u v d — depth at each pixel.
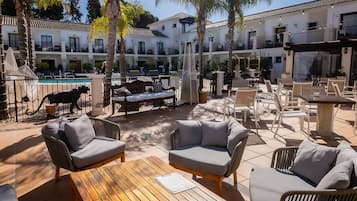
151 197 2.00
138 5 12.75
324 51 13.37
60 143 2.88
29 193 2.88
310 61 15.71
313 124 5.98
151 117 6.70
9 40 20.23
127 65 26.64
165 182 2.23
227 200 2.76
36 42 21.91
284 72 16.28
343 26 14.02
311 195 1.82
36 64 21.14
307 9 16.31
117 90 7.38
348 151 2.19
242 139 2.94
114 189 2.12
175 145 3.32
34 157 3.88
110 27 8.24
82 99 9.24
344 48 12.02
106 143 3.37
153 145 4.50
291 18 17.97
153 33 29.06
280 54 18.00
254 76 16.47
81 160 2.93
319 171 2.27
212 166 2.75
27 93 8.83
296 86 7.16
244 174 3.37
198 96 8.86
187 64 8.69
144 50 28.12
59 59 23.22
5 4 22.98
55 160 3.05
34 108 7.75
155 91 8.12
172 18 28.84
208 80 17.27
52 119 6.30
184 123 3.43
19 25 9.31
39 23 22.34
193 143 3.36
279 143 4.59
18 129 5.39
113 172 2.44
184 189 2.12
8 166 3.57
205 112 7.37
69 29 23.19
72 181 2.29
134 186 2.17
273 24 19.27
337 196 1.77
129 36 26.89
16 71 8.68
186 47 8.70
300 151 2.53
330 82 8.17
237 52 21.31
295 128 5.61
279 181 2.32
